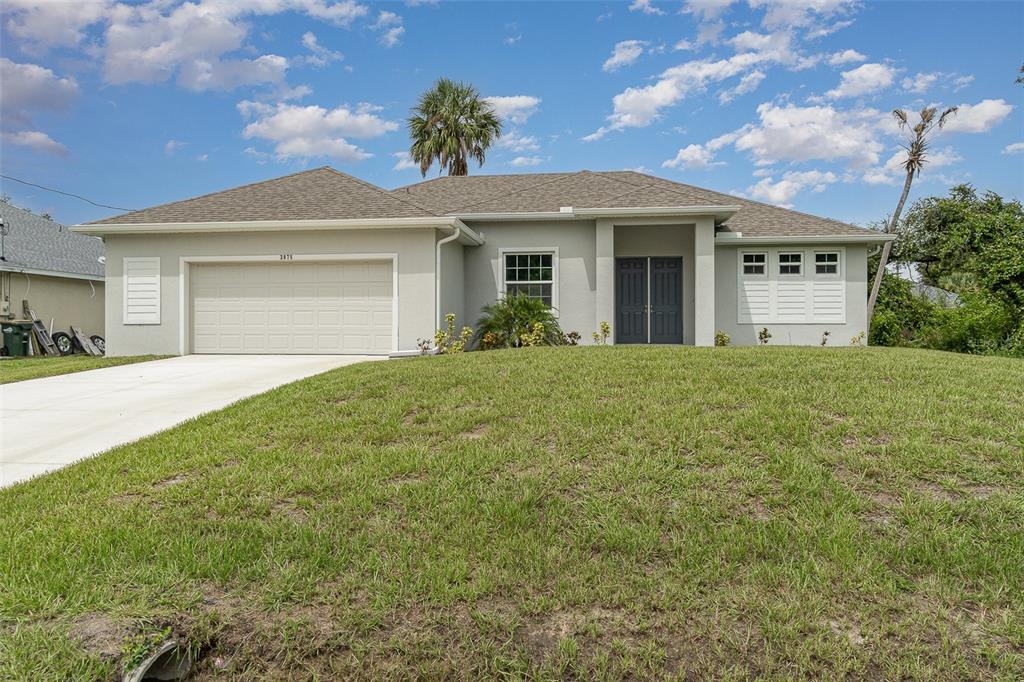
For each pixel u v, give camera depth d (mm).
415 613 3021
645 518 3850
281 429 5734
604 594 3146
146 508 4090
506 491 4207
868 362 8094
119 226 13102
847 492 4066
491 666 2707
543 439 5172
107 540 3586
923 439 4855
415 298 12930
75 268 19156
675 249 15227
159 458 5090
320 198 14078
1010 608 3012
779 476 4324
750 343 15141
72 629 2779
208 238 13352
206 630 2871
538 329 13133
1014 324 16781
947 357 9070
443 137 30500
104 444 5980
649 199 14562
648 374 7266
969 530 3658
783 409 5695
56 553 3449
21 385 9328
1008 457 4500
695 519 3832
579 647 2811
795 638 2828
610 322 14031
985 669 2656
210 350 13516
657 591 3174
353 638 2861
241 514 3969
